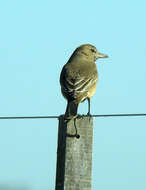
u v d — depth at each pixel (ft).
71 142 39.32
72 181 38.83
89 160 39.24
